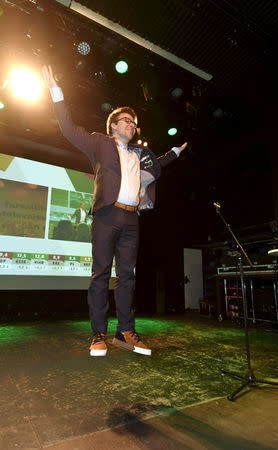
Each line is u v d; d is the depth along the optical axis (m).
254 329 4.41
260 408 1.48
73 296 5.90
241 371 2.17
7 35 3.79
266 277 4.79
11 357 2.58
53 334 3.80
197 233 7.07
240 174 6.10
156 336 3.72
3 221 4.86
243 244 5.55
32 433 1.21
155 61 4.25
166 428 1.26
